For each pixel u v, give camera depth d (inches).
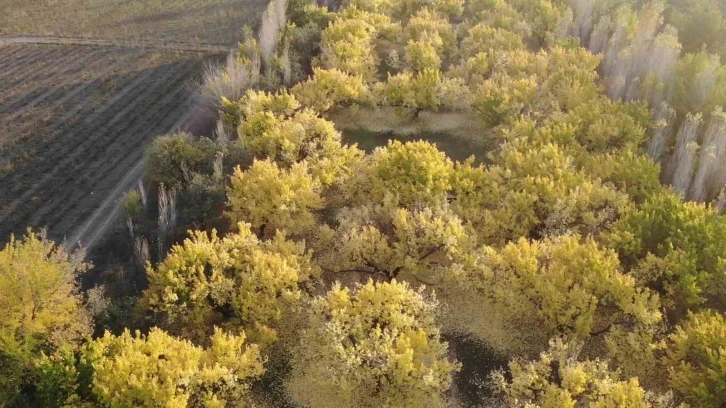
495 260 1306.6
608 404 1038.4
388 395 1158.3
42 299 1150.3
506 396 1173.1
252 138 1802.4
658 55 2151.8
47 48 2997.0
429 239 1370.6
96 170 1990.7
